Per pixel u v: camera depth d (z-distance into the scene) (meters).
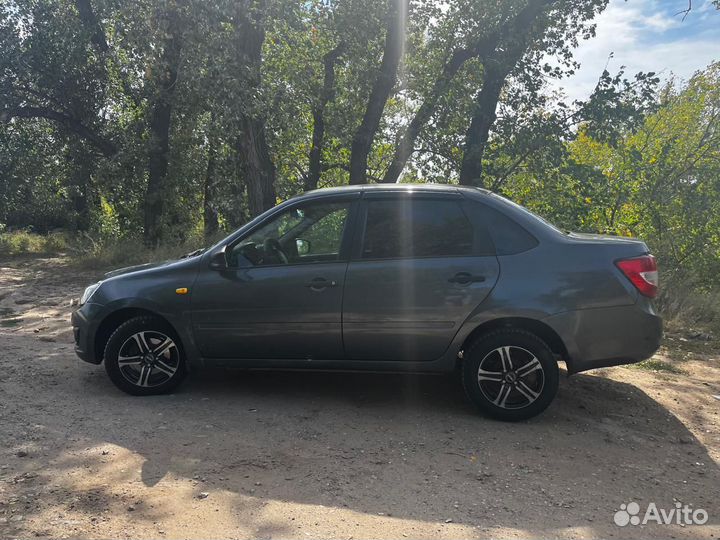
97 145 18.44
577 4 14.24
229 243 5.12
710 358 6.89
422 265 4.75
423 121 15.23
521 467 3.96
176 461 3.97
